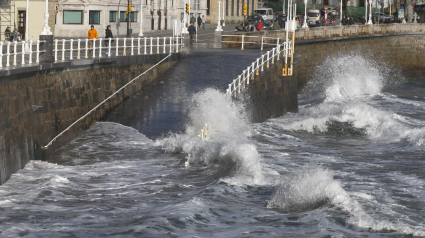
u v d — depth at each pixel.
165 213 21.42
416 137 41.28
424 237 19.56
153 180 27.27
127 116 41.12
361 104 47.53
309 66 76.19
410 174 29.56
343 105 54.53
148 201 23.55
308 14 113.12
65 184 26.50
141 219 20.91
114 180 27.36
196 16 128.00
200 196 23.75
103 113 41.34
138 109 42.25
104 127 39.31
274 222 20.86
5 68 28.47
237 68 50.03
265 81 47.56
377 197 24.36
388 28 95.88
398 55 98.12
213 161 30.80
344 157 34.38
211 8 134.25
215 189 24.92
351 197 23.67
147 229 19.72
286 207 22.64
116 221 20.80
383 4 153.50
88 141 36.34
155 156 32.72
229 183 25.95
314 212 21.77
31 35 76.38
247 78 44.72
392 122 43.88
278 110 49.66
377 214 21.70
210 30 104.50
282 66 51.03
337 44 83.06
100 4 96.25
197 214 21.39
